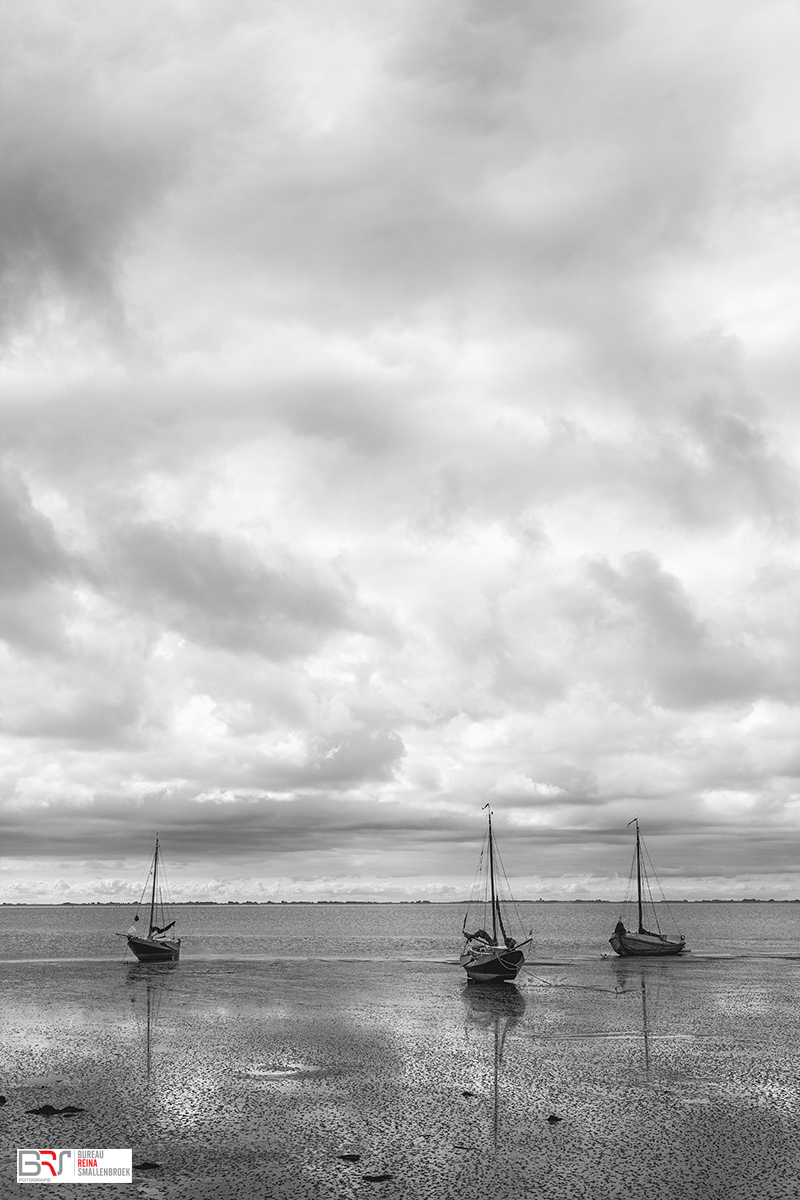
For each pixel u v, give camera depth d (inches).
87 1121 1689.2
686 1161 1486.2
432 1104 1824.6
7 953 6210.6
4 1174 1412.4
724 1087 1967.3
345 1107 1800.0
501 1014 3058.6
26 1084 1980.8
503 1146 1560.0
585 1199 1327.5
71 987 3905.0
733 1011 3137.3
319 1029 2726.4
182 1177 1405.0
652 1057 2292.1
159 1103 1820.9
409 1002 3378.4
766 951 6314.0
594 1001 3420.3
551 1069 2149.4
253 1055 2305.6
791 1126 1675.7
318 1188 1362.0
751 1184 1385.3
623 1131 1648.6
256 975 4458.7
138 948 5290.4
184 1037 2571.4
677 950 5831.7
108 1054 2314.2
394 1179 1401.3
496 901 4594.0
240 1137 1601.9
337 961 5378.9
